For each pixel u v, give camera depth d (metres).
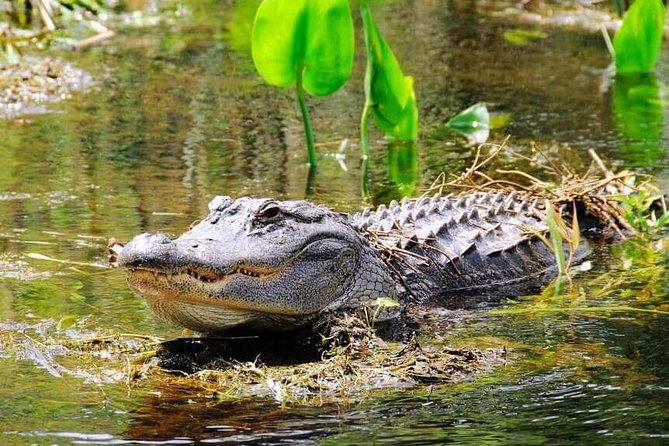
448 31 24.86
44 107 18.03
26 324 9.09
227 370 8.17
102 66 21.05
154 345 8.70
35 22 24.16
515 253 11.37
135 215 12.42
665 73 21.03
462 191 13.12
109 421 7.14
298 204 9.38
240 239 8.86
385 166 15.09
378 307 9.58
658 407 7.31
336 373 8.04
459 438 6.85
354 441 6.80
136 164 14.81
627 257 11.53
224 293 8.62
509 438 6.85
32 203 12.85
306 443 6.79
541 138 16.56
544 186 12.70
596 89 19.81
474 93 19.59
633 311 9.65
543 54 22.77
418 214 11.40
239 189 13.70
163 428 7.03
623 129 17.02
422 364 8.18
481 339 8.94
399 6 27.62
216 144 16.09
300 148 16.03
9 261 10.76
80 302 9.68
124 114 17.77
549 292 10.44
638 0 20.00
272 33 13.85
